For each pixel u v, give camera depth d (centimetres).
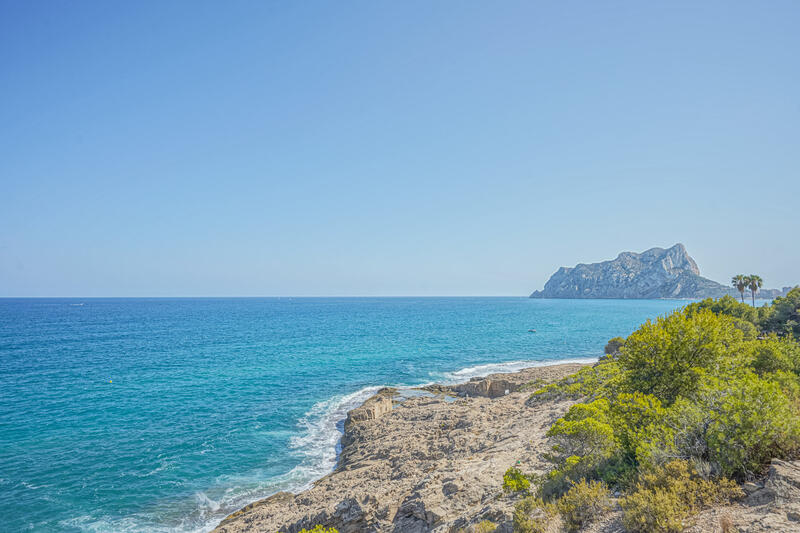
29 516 2486
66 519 2469
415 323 16375
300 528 1983
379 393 5216
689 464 1077
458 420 3631
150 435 3775
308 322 16800
